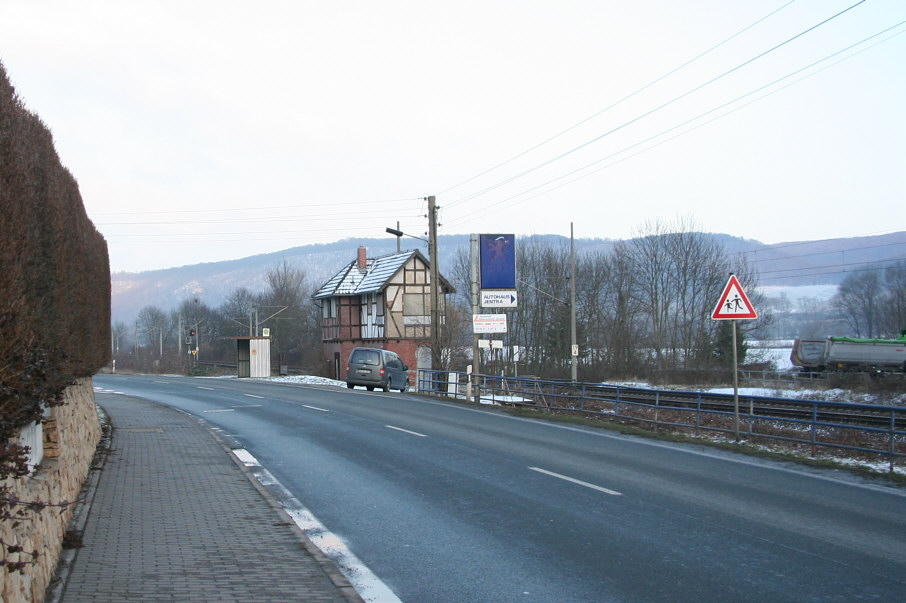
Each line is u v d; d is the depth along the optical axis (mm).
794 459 13898
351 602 6152
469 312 59469
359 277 60406
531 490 11055
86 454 11930
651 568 7152
